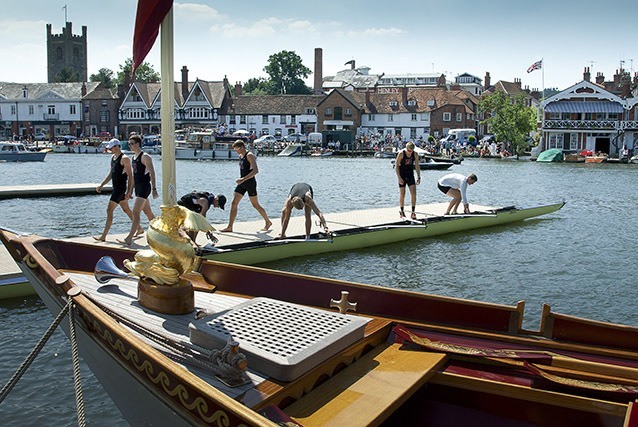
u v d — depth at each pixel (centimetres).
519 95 7306
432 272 1226
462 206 1936
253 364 381
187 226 476
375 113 9256
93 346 445
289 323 427
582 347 455
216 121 9425
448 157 6838
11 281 927
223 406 315
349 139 8156
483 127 9725
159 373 363
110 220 1180
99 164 5409
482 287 1126
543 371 409
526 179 4244
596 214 2238
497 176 4538
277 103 9488
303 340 399
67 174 4206
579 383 391
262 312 448
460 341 465
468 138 8125
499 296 1071
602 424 381
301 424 346
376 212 1762
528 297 1066
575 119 7181
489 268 1275
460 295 1071
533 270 1262
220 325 420
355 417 353
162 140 478
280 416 341
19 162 5516
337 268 1231
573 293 1095
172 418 362
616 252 1466
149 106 9275
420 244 1507
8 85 9975
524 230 1777
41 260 521
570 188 3531
